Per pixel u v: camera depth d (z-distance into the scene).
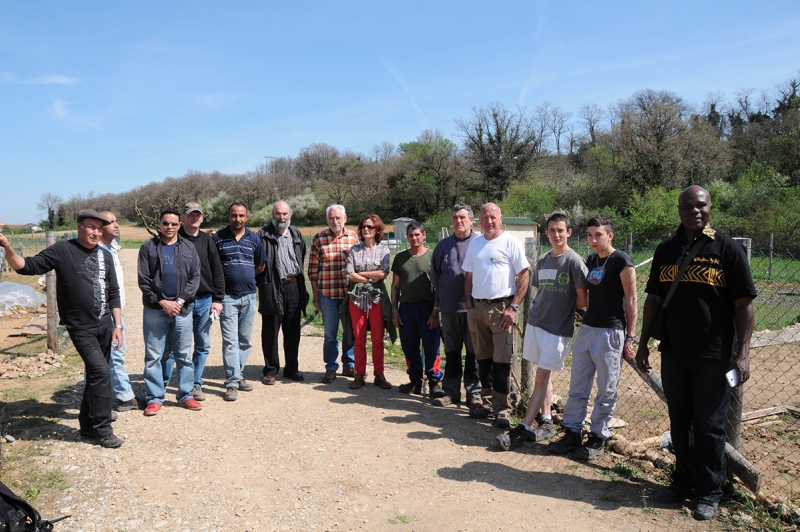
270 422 5.08
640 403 5.90
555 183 45.16
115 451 4.37
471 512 3.54
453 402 5.79
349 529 3.34
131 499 3.66
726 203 32.81
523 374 5.57
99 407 4.39
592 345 4.33
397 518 3.47
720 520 3.42
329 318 6.33
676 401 3.61
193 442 4.59
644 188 39.06
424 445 4.63
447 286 5.54
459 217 5.52
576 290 4.50
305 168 86.38
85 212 4.38
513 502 3.67
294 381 6.45
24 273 4.13
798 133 36.38
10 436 4.55
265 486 3.89
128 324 10.20
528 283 4.93
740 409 3.72
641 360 3.88
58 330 8.87
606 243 4.27
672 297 3.53
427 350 5.90
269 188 68.25
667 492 3.67
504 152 49.22
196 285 5.27
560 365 4.55
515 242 4.98
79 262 4.37
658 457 4.26
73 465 4.11
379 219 6.16
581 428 4.51
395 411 5.46
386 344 8.50
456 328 5.60
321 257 6.34
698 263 3.42
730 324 3.41
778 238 24.48
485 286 5.02
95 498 3.66
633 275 4.14
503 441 4.50
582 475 4.10
